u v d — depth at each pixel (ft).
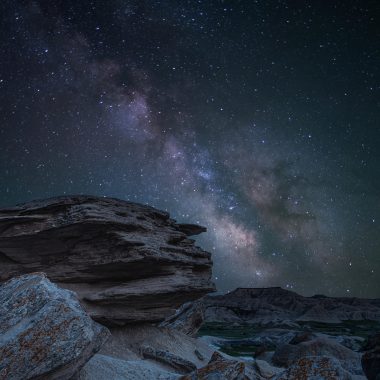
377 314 177.99
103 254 34.42
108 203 35.99
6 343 17.12
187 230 43.50
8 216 34.12
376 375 29.17
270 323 151.53
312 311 169.37
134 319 35.19
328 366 20.63
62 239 34.68
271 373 39.96
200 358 38.19
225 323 152.46
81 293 33.91
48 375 17.30
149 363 32.60
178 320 47.85
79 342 18.11
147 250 34.06
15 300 19.52
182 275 37.55
